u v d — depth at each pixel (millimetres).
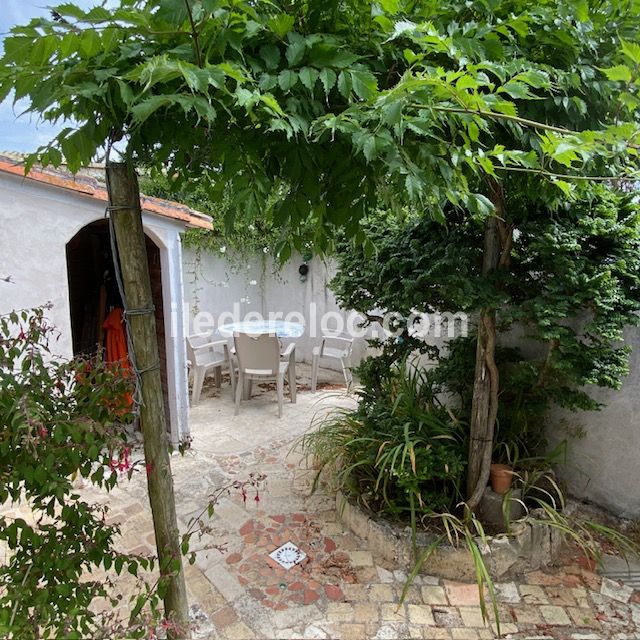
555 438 2727
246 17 966
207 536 2418
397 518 2348
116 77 889
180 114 1087
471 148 1379
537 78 1018
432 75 1030
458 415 2711
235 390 5109
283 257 1760
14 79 965
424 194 1114
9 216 2514
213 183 1732
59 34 889
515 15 1355
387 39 1082
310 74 1017
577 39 1366
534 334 2066
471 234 2314
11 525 1150
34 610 1071
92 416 1332
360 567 2178
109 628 1075
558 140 1123
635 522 2434
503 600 1972
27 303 2605
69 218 2750
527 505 2465
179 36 983
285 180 1343
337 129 1040
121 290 1367
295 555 2268
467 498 2393
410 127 1007
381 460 2369
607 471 2527
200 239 5969
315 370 5426
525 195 1880
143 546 2311
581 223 1910
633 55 964
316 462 3111
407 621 1849
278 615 1874
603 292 1840
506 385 2582
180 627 1352
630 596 2004
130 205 1326
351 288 2631
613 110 1525
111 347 3643
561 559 2260
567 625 1830
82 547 1316
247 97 897
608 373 1947
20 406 1070
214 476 3141
